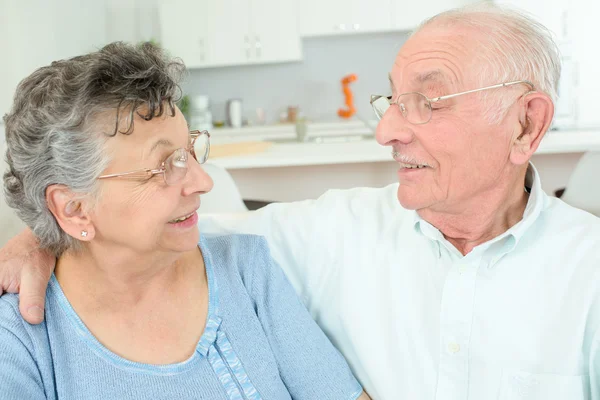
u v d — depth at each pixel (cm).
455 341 127
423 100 119
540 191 125
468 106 117
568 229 125
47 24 527
